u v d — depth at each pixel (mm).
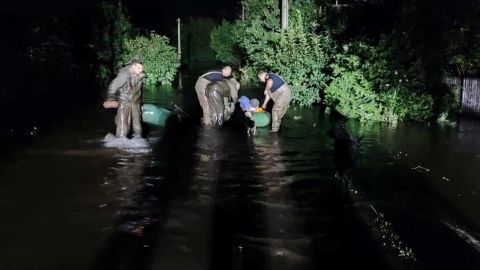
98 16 21406
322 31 16547
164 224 6320
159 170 8555
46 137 10781
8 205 6844
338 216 6680
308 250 5711
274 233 6133
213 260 5418
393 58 13055
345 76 13516
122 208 6812
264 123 12188
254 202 7133
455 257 5602
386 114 12844
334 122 12852
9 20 18766
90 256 5457
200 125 12516
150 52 20750
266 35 18969
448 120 12812
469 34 13320
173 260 5402
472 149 10055
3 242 5742
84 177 8086
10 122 12219
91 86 19125
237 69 26469
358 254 5641
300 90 15602
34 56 17641
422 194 7535
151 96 17422
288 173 8484
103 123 12266
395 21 14664
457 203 7184
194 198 7258
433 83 13250
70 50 20438
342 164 9008
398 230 6285
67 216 6500
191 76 24297
